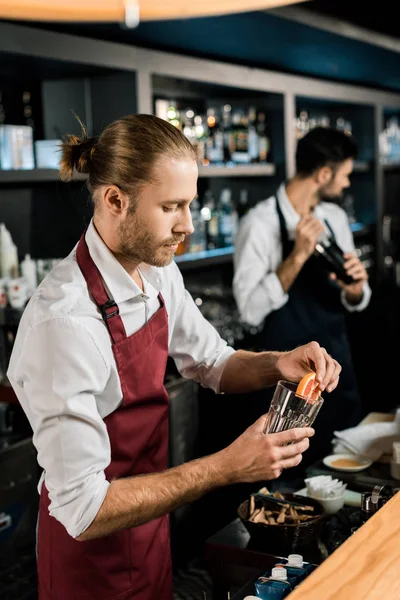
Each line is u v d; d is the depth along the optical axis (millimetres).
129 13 1566
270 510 1849
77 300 1482
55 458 1391
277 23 3465
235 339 4207
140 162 1387
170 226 1442
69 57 3008
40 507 1711
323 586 1044
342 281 3098
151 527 1731
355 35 4008
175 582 3219
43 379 1409
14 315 2982
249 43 3898
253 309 3176
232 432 4016
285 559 1586
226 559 1771
